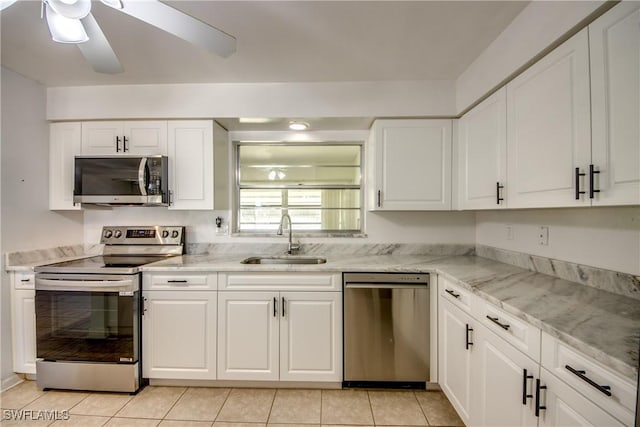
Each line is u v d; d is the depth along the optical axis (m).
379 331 1.98
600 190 1.04
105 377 1.95
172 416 1.75
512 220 2.04
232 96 2.23
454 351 1.69
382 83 2.21
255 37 1.65
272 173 2.74
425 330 1.97
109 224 2.62
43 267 1.97
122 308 1.95
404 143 2.25
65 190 2.32
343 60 1.91
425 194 2.25
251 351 2.01
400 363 1.97
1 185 2.00
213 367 2.01
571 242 1.54
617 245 1.30
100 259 2.32
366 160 2.64
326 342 2.00
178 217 2.62
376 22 1.53
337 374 1.99
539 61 1.36
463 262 2.17
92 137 2.30
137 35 1.62
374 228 2.60
